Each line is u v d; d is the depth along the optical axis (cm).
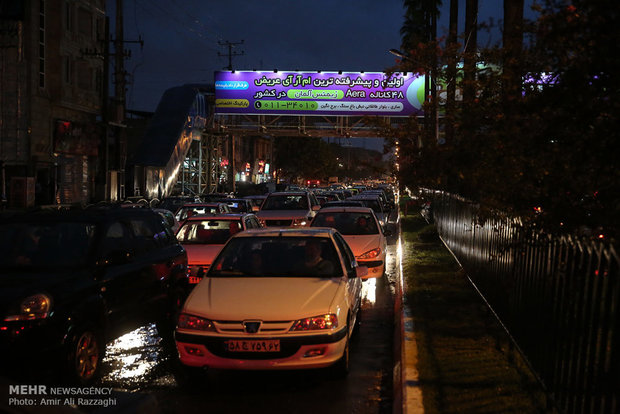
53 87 3531
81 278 597
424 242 1883
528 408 477
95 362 598
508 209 523
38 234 658
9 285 552
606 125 381
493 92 595
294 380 614
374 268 1179
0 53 3234
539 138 411
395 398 545
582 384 388
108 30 3612
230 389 586
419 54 639
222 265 702
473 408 478
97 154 4006
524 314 555
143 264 727
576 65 385
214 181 5922
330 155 10044
